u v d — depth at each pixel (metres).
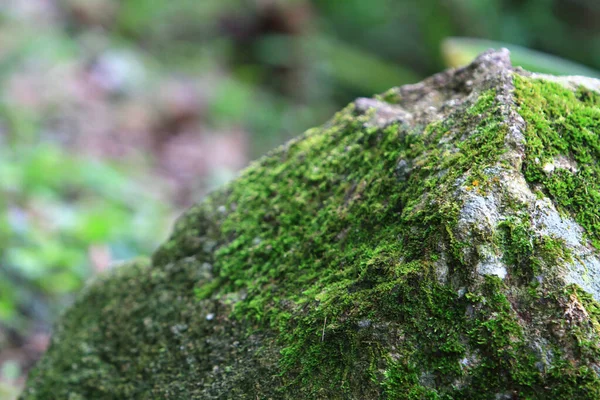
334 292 0.84
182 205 2.31
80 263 1.43
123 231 1.65
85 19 3.45
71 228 1.57
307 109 3.33
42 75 2.72
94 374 0.96
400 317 0.81
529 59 1.26
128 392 0.93
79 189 1.93
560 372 0.77
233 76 3.55
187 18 3.81
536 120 0.83
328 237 0.89
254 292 0.90
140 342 0.94
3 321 1.25
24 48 2.80
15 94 2.49
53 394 0.97
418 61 3.51
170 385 0.90
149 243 1.70
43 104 2.53
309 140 0.97
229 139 2.88
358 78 3.38
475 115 0.85
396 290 0.81
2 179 1.68
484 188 0.81
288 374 0.84
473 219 0.80
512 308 0.79
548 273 0.79
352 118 0.94
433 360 0.79
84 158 2.20
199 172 2.56
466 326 0.79
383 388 0.80
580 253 0.80
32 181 1.80
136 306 0.97
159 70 3.31
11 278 1.31
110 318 0.98
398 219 0.85
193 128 2.85
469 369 0.78
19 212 1.52
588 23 2.84
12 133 2.18
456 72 0.94
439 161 0.84
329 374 0.82
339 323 0.82
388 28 3.61
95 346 0.97
